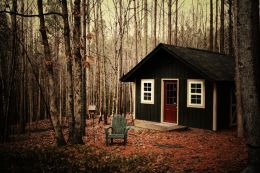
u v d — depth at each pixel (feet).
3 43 53.16
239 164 23.30
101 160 25.64
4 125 41.55
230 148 30.07
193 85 45.19
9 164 23.89
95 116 79.00
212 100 42.68
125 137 33.22
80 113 33.45
